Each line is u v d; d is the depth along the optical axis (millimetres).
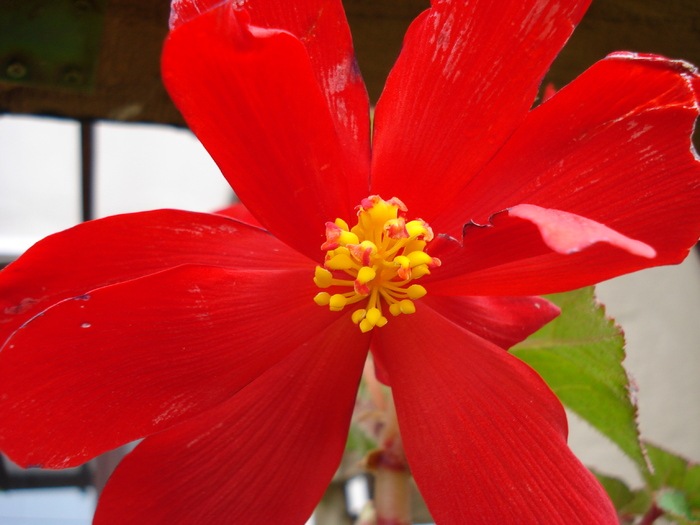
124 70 146
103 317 88
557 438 100
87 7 132
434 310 105
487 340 106
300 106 88
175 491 99
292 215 96
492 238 91
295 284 100
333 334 103
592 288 140
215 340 96
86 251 95
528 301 113
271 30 80
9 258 295
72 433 93
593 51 156
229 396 99
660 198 95
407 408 102
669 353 237
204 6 88
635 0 143
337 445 104
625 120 94
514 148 98
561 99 93
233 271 94
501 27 94
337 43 98
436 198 100
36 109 155
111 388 93
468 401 101
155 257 98
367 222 96
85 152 271
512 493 99
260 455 101
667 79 89
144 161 291
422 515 176
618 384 142
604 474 160
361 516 142
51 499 358
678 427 230
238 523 100
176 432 100
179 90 84
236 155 91
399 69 97
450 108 97
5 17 130
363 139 100
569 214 81
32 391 89
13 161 281
